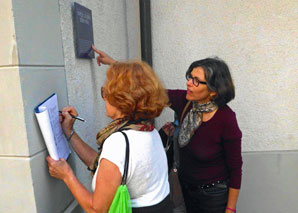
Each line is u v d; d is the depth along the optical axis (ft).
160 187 3.65
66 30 4.54
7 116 3.40
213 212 5.49
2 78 3.31
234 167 5.16
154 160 3.49
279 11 8.01
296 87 8.29
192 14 8.48
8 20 3.17
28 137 3.44
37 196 3.64
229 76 5.06
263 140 8.63
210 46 8.52
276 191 8.66
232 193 5.28
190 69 5.24
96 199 3.14
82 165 5.25
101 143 3.62
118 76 3.27
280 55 8.21
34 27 3.59
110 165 3.09
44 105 3.57
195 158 5.36
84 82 5.35
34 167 3.56
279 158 8.49
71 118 4.17
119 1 7.88
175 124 6.10
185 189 5.85
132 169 3.21
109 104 3.52
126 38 8.73
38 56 3.68
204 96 5.08
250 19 8.17
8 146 3.49
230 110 5.22
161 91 3.46
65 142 4.28
